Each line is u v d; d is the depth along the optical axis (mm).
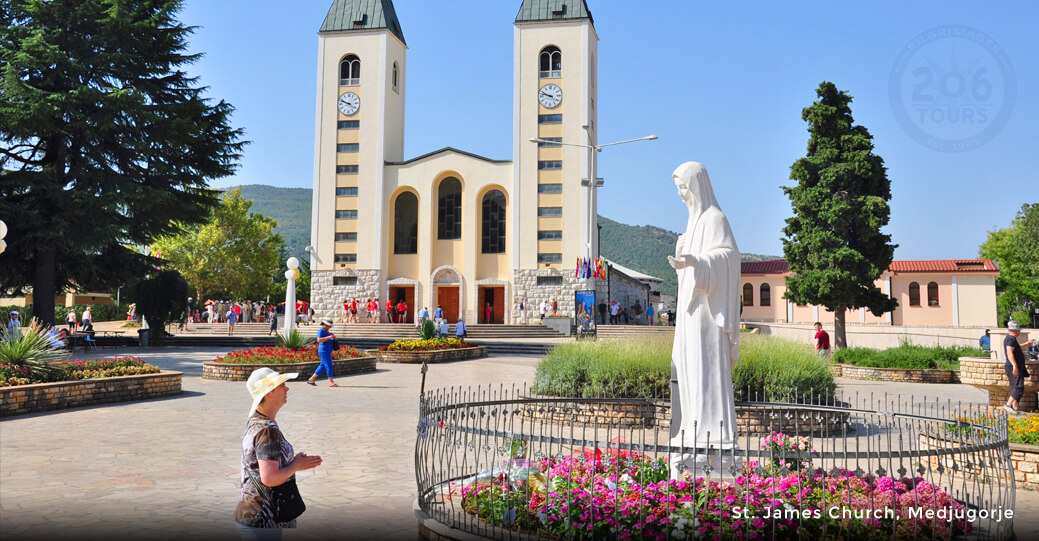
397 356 27766
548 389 14211
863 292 33000
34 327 15852
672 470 6555
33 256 32188
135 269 35906
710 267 6598
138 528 6426
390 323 51812
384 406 15250
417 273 53500
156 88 34812
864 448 10688
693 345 6688
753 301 54625
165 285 35750
